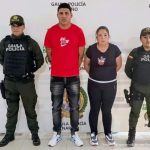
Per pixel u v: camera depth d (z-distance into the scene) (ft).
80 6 11.14
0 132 12.18
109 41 11.39
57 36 10.40
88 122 12.13
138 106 10.96
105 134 11.51
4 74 10.89
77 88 10.83
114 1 11.09
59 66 10.56
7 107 11.53
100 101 11.02
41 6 11.19
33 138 11.48
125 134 12.16
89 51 10.67
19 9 11.21
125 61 11.57
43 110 12.07
